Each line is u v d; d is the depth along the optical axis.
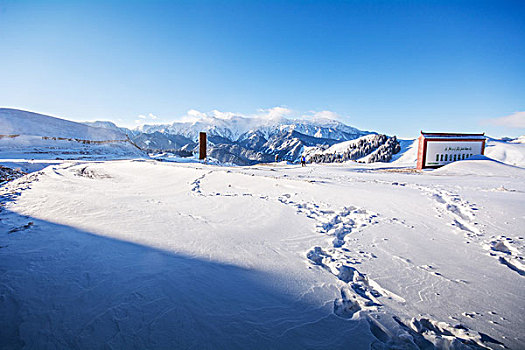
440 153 23.97
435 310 2.89
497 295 3.18
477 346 2.36
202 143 42.84
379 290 3.31
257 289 3.21
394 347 2.38
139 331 2.37
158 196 9.34
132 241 4.67
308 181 12.45
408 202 8.19
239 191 10.41
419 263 4.05
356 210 7.36
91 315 2.55
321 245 4.77
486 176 17.08
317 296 3.11
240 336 2.38
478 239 5.08
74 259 3.82
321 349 2.28
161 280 3.28
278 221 6.21
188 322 2.52
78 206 7.38
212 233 5.26
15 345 2.15
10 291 2.90
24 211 6.73
